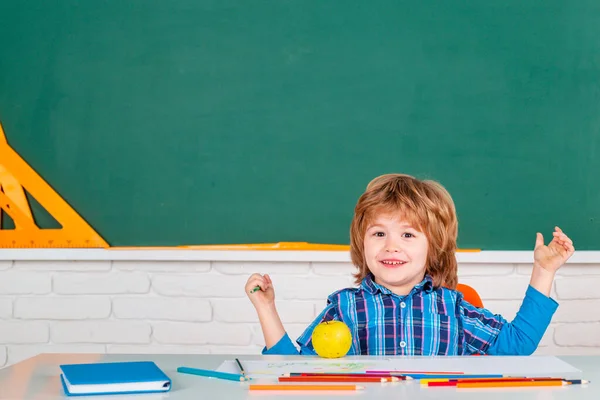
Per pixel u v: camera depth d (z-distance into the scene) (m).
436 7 2.27
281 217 2.27
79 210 2.30
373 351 1.42
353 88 2.28
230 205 2.28
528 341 1.40
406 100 2.27
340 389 0.96
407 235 1.48
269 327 1.40
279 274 2.28
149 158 2.30
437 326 1.42
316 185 2.27
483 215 2.25
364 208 1.53
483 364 1.14
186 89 2.30
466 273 2.26
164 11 2.31
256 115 2.29
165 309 2.29
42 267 2.31
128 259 2.28
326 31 2.29
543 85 2.26
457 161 2.26
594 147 2.25
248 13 2.30
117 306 2.30
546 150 2.25
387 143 2.27
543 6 2.26
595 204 2.24
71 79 2.32
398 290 1.49
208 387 0.98
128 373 0.99
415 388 0.97
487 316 1.46
